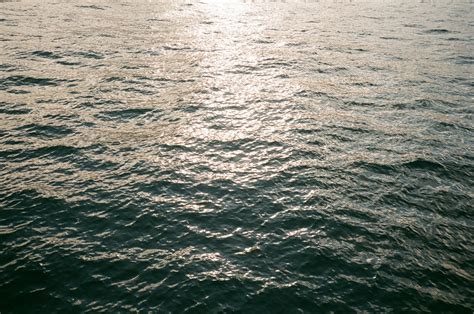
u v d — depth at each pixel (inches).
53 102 530.0
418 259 288.7
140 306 240.8
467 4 2010.3
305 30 1160.8
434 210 346.0
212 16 1380.4
